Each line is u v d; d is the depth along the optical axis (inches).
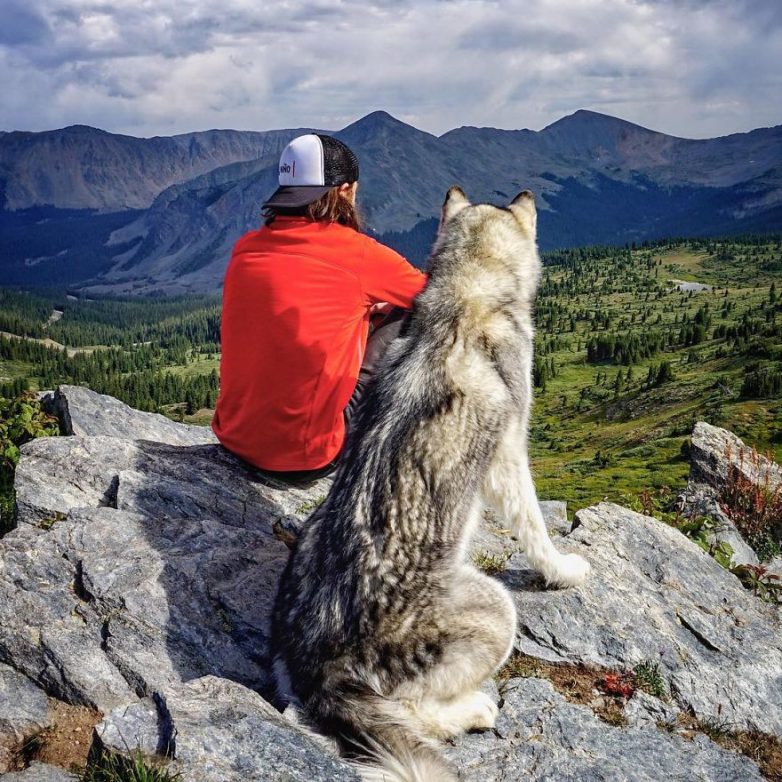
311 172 78.3
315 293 78.2
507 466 77.6
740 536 135.4
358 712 61.4
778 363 2190.0
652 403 2192.4
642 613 89.7
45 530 88.4
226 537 88.0
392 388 71.7
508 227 80.3
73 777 61.4
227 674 73.7
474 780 65.9
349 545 65.8
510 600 70.2
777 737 80.1
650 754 72.7
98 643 73.6
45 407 140.2
